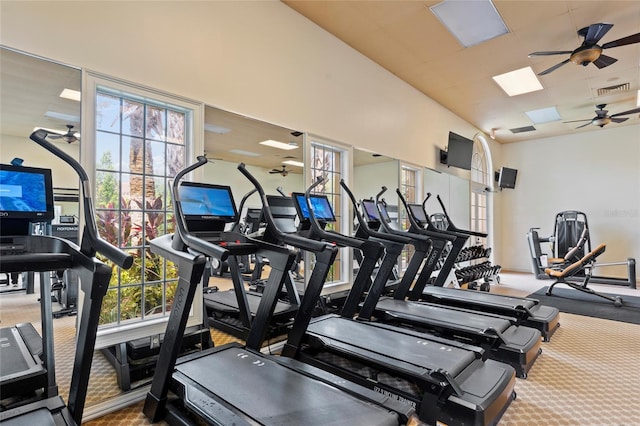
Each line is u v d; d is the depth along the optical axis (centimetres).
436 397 213
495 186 935
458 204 746
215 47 303
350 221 447
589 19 396
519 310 389
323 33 416
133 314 266
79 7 227
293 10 379
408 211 451
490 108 696
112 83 241
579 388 263
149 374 252
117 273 259
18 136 287
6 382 192
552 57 484
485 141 879
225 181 358
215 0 304
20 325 282
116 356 251
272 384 199
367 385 245
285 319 359
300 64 385
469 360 241
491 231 906
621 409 233
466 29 420
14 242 166
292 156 391
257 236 297
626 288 679
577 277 745
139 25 255
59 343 301
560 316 475
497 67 518
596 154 842
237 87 320
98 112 244
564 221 812
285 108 366
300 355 282
